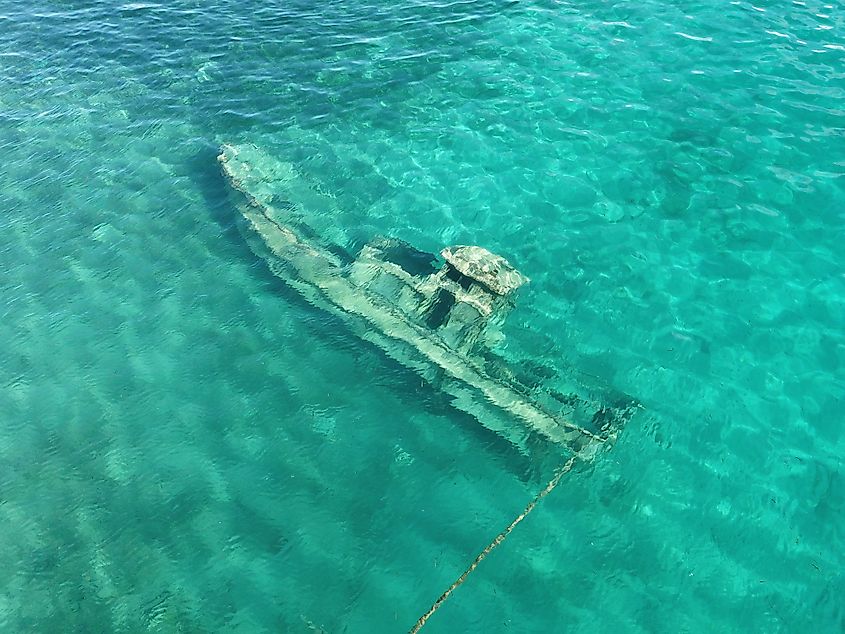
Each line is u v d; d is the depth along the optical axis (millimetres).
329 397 13711
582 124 19922
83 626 10656
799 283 15258
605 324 14797
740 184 17609
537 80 21734
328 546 11422
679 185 17766
